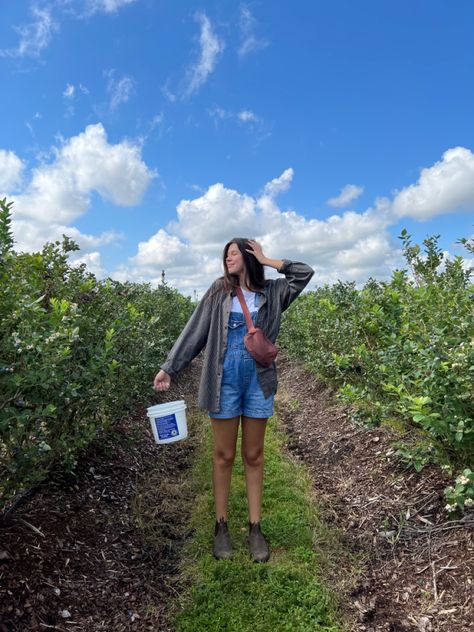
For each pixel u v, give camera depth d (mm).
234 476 4105
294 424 5770
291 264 2990
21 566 2484
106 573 2744
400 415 4145
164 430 3182
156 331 6488
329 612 2484
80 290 4215
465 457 2891
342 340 5293
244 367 2877
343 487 3852
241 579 2725
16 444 2578
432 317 3631
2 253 2705
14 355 2588
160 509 3566
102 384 3604
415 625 2387
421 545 2912
